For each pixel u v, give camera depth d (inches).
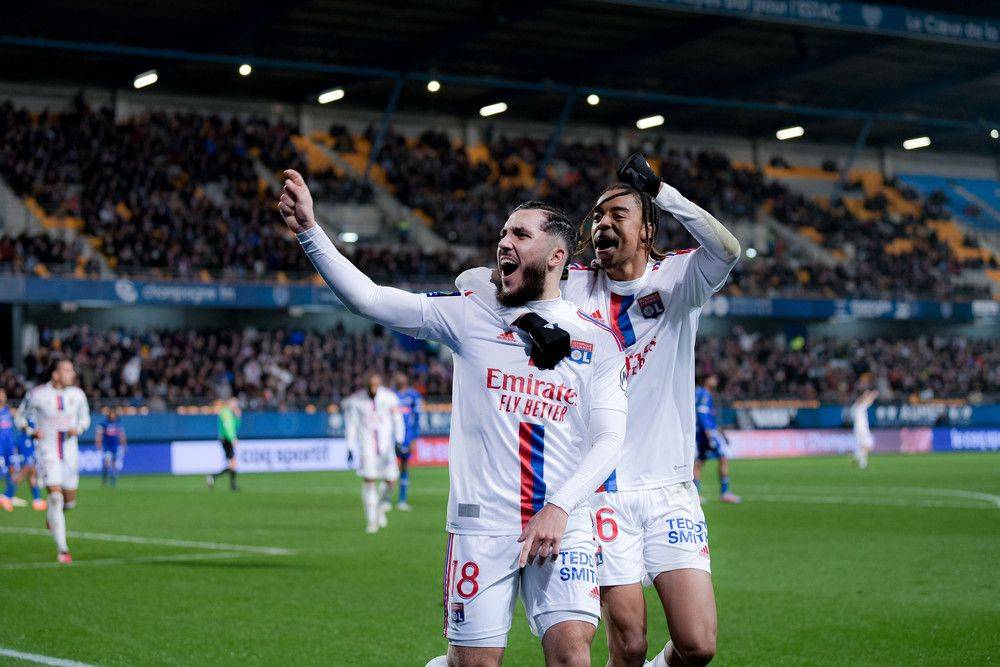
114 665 279.0
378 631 325.1
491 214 1808.6
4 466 828.0
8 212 1457.9
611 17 1520.7
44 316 1462.8
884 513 689.0
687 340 215.9
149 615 351.6
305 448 1427.2
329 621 341.4
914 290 1977.1
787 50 1684.3
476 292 168.4
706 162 2057.1
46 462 491.2
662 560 206.1
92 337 1416.1
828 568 445.4
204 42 1476.4
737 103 1846.7
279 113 1811.0
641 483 207.6
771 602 366.0
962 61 1774.1
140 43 1499.8
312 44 1571.1
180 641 310.0
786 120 2079.2
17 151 1510.8
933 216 2223.2
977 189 2377.0
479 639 160.6
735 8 1373.0
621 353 172.2
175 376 1413.6
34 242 1369.3
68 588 408.5
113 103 1675.7
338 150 1815.9
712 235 201.9
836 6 1438.2
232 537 590.6
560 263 168.2
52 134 1545.3
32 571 454.9
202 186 1612.9
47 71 1608.0
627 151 2055.9
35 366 1334.9
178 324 1555.1
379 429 623.8
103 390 1342.3
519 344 164.6
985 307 1964.8
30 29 1438.2
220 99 1763.0
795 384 1808.6
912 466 1275.8
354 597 386.9
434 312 166.7
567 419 165.9
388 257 1596.9
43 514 763.4
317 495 936.9
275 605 370.0
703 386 767.7
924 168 2372.0
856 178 2256.4
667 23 1550.2
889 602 363.6
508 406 163.6
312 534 604.7
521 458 162.9
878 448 1696.6
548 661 161.8
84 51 1478.8
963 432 1792.6
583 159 1974.7
